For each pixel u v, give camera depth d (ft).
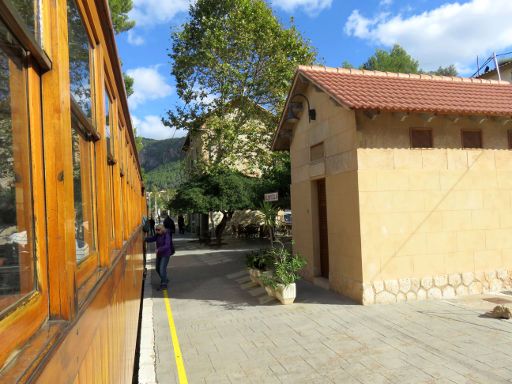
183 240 90.53
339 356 17.62
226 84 65.72
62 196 4.71
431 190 26.86
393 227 26.02
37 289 4.37
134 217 24.97
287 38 67.00
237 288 33.09
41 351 3.70
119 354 10.49
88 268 6.88
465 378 14.99
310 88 32.48
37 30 4.44
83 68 7.13
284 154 67.46
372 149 25.94
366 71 33.40
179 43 69.36
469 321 21.47
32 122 4.41
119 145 13.67
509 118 27.63
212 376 16.30
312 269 32.73
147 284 37.63
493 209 28.12
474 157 27.94
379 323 21.71
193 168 75.56
